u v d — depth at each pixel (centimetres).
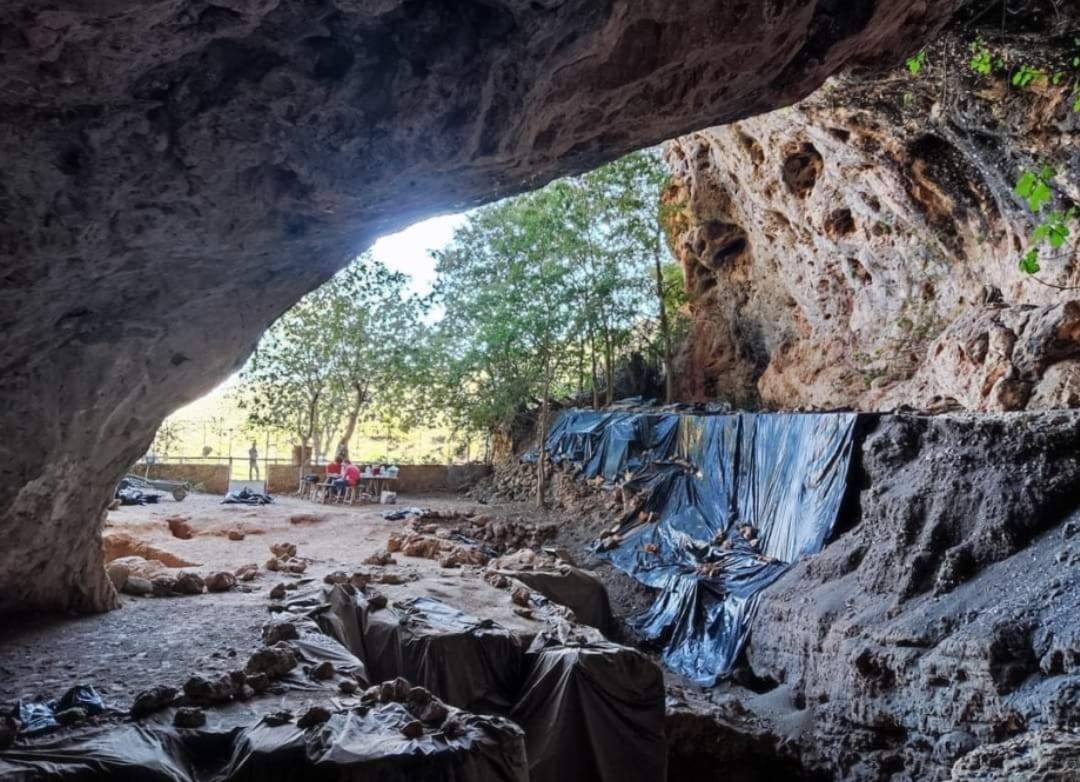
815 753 831
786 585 1007
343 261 523
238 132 315
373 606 804
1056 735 449
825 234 1490
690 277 2119
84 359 492
